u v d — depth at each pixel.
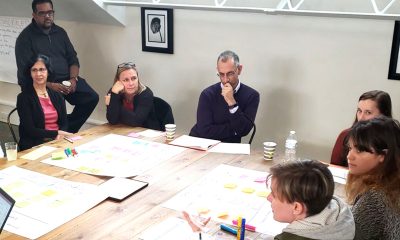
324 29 3.24
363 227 1.54
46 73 3.22
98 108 4.60
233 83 3.05
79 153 2.48
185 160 2.39
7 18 4.74
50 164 2.31
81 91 4.13
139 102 3.20
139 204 1.87
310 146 3.54
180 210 1.82
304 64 3.39
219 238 1.60
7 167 2.27
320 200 1.26
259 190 2.01
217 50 3.73
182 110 4.08
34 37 3.88
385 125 1.55
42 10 3.81
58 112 3.33
